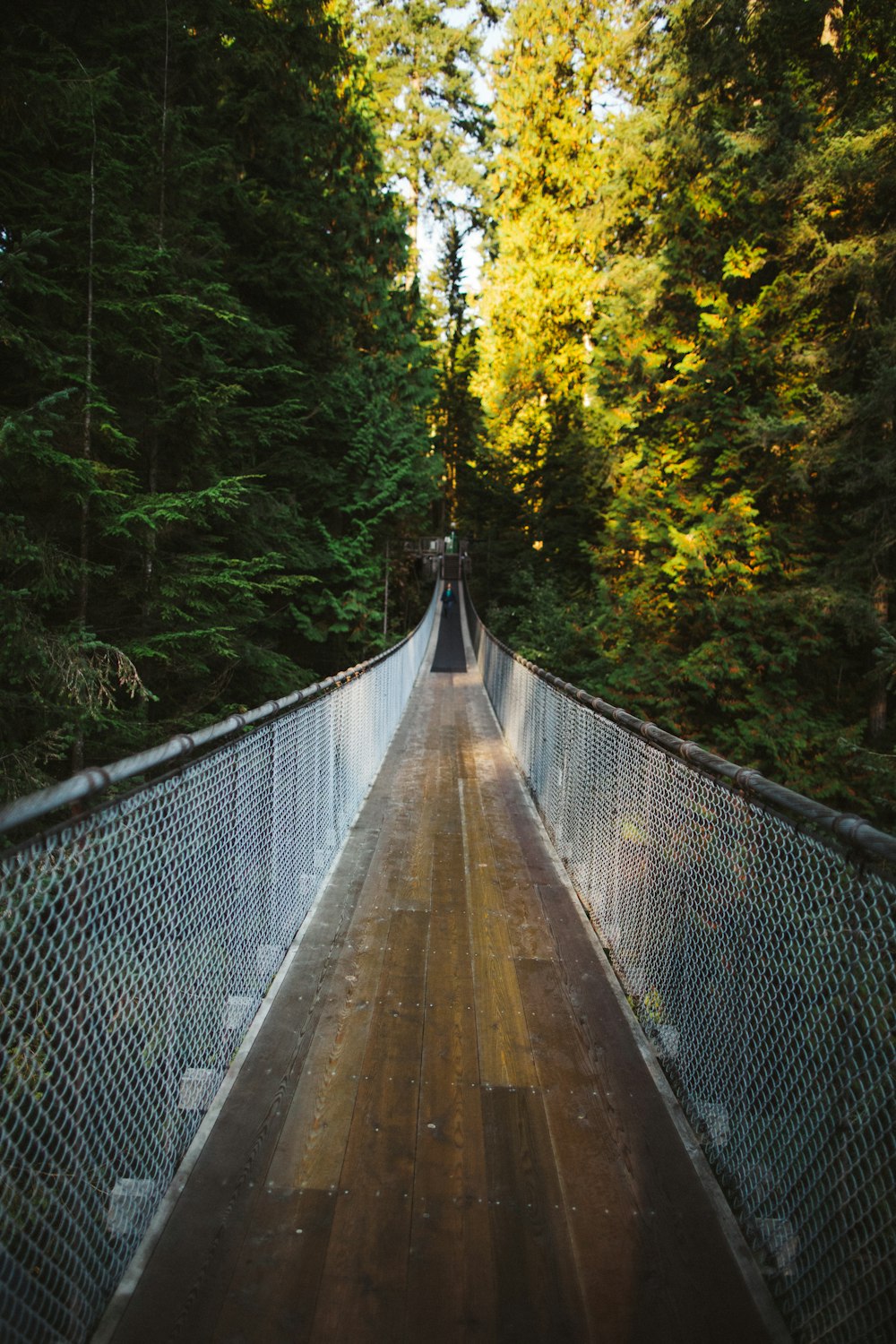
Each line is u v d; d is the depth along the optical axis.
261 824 3.22
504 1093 2.62
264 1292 1.81
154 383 6.00
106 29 6.03
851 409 8.95
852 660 10.62
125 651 5.38
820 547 10.57
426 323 23.72
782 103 10.15
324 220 11.58
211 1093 2.53
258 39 8.92
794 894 1.94
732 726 10.59
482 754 8.90
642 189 14.02
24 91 4.50
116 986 1.86
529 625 17.77
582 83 26.22
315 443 12.58
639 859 3.39
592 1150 2.36
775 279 10.41
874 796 7.92
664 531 10.70
